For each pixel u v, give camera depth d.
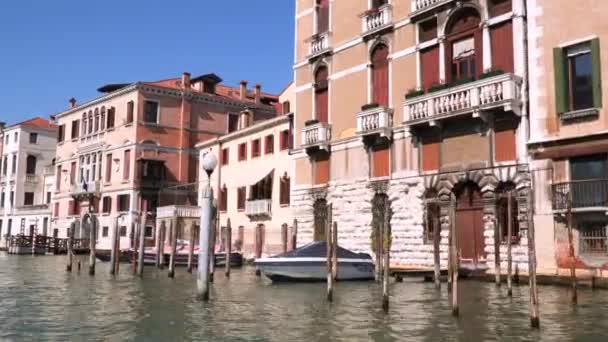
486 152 19.06
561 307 13.04
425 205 20.88
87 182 47.09
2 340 10.45
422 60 21.41
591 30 16.69
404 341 9.96
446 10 20.48
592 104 16.64
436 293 16.00
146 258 30.19
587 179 16.45
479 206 19.34
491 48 19.16
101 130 47.12
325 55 25.56
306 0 27.17
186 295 16.73
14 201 59.72
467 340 9.92
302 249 19.91
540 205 17.36
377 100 23.19
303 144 25.77
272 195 32.59
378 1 23.58
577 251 16.47
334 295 16.22
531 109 17.78
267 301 15.16
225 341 10.27
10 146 61.59
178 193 43.59
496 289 16.25
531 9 18.00
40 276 23.27
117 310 13.88
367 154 23.23
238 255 29.09
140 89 43.19
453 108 19.47
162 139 43.75
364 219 23.14
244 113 40.34
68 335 10.90
